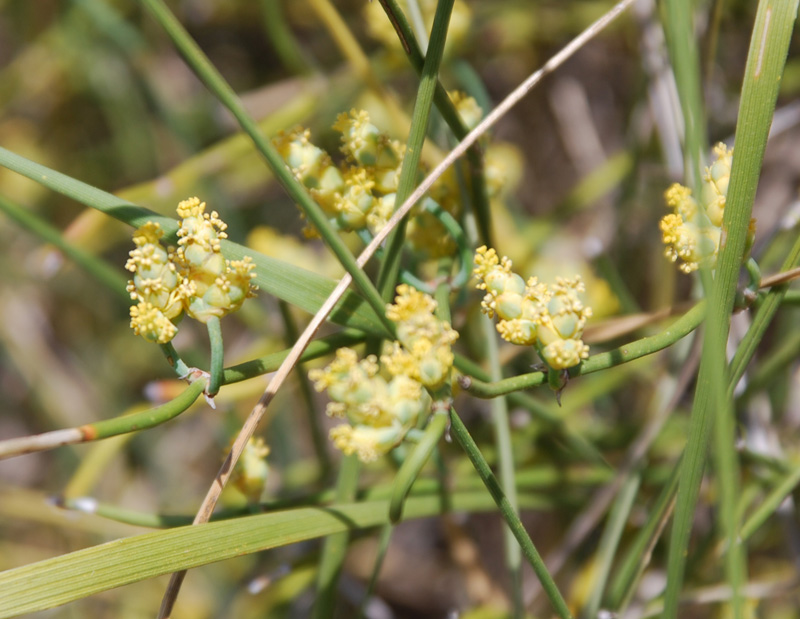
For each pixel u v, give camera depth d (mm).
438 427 170
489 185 204
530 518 327
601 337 229
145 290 171
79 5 348
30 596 169
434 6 223
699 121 166
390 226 183
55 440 167
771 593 229
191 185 338
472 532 315
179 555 174
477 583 270
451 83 307
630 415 299
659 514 204
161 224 180
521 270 294
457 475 231
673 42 169
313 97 333
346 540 210
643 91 301
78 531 352
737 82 321
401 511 170
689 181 227
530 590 268
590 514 231
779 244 229
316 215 177
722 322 173
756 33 171
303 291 186
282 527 183
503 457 215
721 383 165
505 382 173
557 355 170
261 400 180
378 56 331
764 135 171
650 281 320
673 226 175
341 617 304
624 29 337
